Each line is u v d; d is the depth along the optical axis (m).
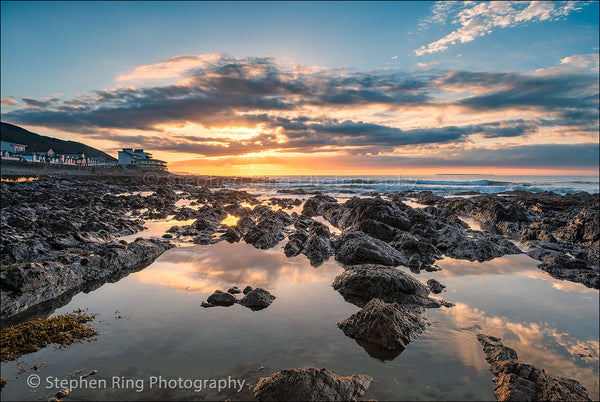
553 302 11.68
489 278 14.45
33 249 15.16
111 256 14.66
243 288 12.71
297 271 14.98
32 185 49.91
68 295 11.93
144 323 9.77
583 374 7.59
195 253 18.03
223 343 8.72
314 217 36.41
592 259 18.16
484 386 7.23
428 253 18.19
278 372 7.20
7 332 8.90
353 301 11.59
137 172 135.38
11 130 190.38
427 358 8.21
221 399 6.72
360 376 7.40
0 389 6.92
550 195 54.69
